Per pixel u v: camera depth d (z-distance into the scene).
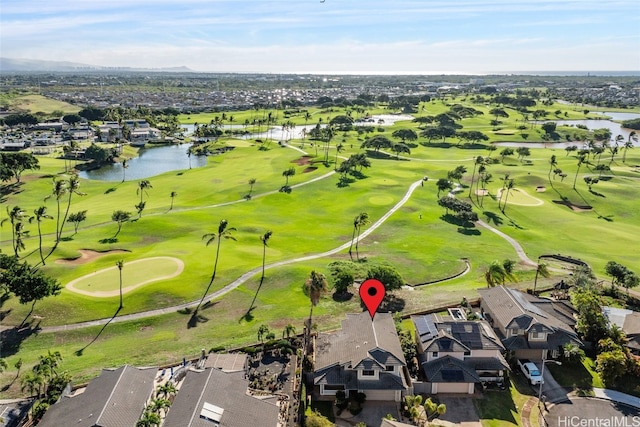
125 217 114.62
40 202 143.25
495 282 76.12
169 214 124.00
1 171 154.25
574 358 58.03
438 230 117.50
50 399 51.44
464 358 55.94
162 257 92.75
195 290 80.19
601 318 62.34
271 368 59.16
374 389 51.72
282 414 50.88
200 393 46.78
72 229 114.69
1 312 72.25
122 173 193.88
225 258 93.56
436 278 89.94
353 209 133.25
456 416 50.44
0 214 129.88
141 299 76.31
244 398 48.50
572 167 186.12
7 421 49.72
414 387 53.75
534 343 59.34
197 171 185.00
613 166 192.12
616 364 54.19
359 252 101.69
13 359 61.88
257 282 84.00
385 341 55.75
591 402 52.56
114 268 87.69
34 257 93.62
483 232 117.62
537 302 67.25
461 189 153.88
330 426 46.88
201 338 66.62
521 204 139.88
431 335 57.19
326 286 65.56
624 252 104.88
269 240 107.44
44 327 69.31
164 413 49.88
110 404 46.38
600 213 138.00
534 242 110.94
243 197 146.25
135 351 63.31
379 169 180.88
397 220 123.94
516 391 54.59
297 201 141.88
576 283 77.44
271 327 69.31
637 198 146.75
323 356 56.50
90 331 68.62
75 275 85.06
